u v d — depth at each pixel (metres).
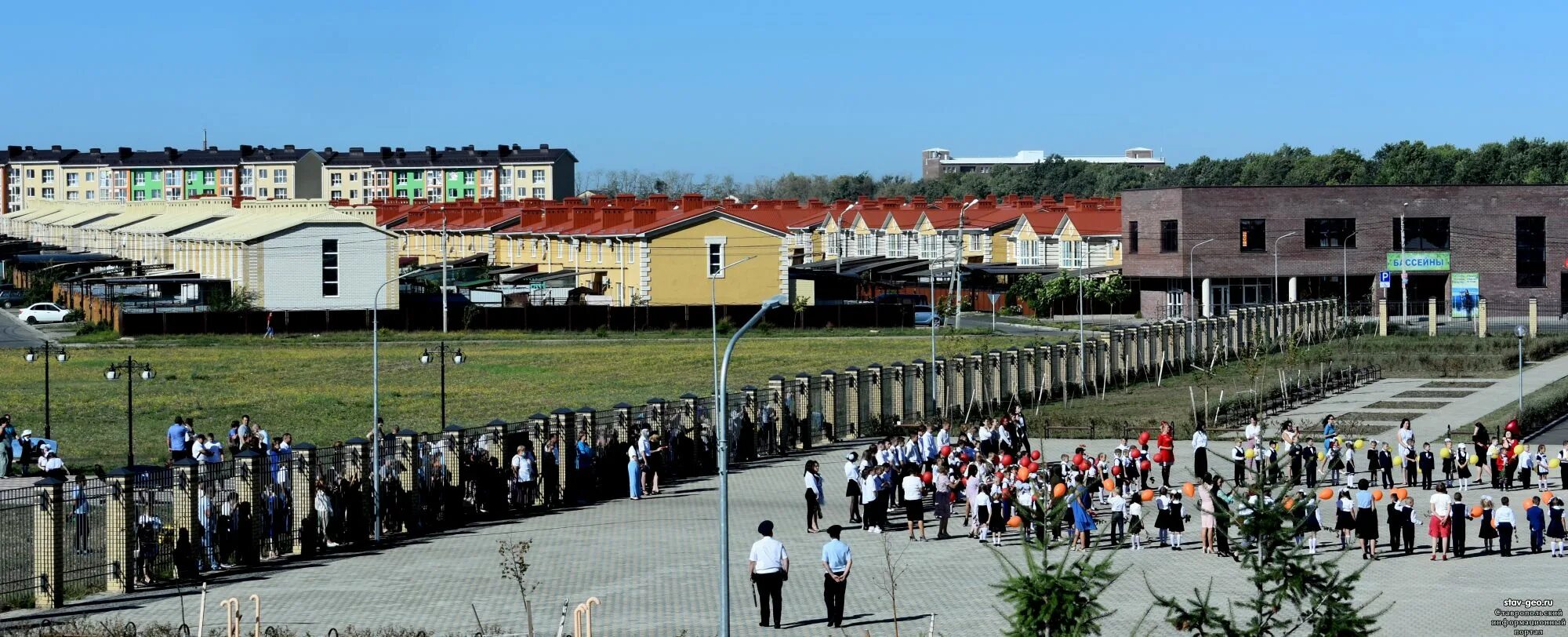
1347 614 23.08
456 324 112.50
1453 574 38.12
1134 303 125.06
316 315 110.38
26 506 35.66
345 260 116.75
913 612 34.06
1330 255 118.31
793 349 99.50
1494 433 62.69
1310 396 75.56
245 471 40.16
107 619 33.59
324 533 42.03
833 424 63.41
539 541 43.28
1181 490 44.72
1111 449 60.69
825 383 63.34
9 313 127.19
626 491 51.94
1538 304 117.56
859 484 45.97
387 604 35.22
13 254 162.38
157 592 36.78
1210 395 76.19
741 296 123.12
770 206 184.12
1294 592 23.14
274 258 115.00
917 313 118.69
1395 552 41.09
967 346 97.75
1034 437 64.75
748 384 82.06
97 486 39.88
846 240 170.00
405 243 162.75
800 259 166.38
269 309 114.94
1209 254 117.69
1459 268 117.81
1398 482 53.94
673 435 54.91
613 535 44.12
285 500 41.53
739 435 58.00
